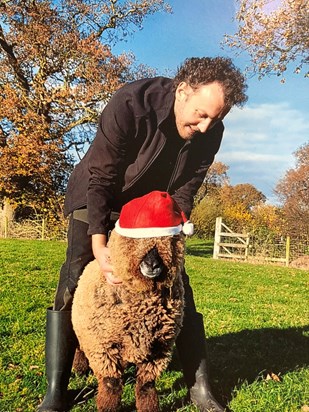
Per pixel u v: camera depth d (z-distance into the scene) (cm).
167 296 152
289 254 1089
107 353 153
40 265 616
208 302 423
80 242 179
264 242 1145
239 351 255
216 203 1909
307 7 850
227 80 149
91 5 1388
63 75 1393
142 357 153
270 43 877
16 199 1412
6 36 1369
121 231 145
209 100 150
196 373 180
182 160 174
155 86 165
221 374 216
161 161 170
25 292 405
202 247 1528
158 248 142
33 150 1325
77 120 1400
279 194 1762
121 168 170
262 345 269
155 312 151
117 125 161
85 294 159
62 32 1360
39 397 186
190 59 157
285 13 862
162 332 154
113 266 147
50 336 178
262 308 409
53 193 1418
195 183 188
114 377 156
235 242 1191
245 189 2531
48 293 410
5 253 757
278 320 348
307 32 865
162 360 158
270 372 218
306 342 284
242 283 611
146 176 171
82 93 1331
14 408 176
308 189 1705
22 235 1340
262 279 671
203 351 182
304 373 219
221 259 1104
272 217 1620
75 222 180
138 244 142
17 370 211
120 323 150
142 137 165
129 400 184
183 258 149
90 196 166
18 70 1400
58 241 1193
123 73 1404
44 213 1416
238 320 337
